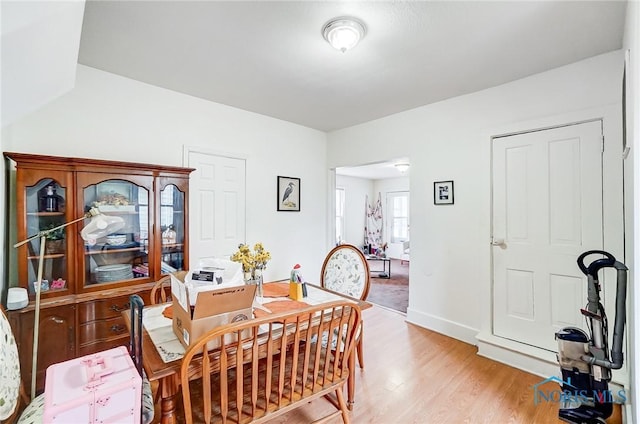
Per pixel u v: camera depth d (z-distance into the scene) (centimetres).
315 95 288
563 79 223
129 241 228
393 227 841
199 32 185
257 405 124
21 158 180
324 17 168
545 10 161
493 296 261
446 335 293
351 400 177
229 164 323
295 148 389
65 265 198
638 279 118
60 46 113
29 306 180
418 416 175
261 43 197
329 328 142
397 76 245
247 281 184
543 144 234
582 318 215
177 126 283
